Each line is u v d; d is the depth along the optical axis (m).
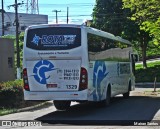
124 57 23.44
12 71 33.66
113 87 20.38
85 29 16.06
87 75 15.88
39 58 16.12
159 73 45.84
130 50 25.41
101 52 18.12
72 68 15.86
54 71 15.95
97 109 18.17
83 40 15.92
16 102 19.47
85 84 15.77
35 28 16.31
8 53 33.09
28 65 16.27
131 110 17.53
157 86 38.25
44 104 21.00
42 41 16.16
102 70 18.19
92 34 16.89
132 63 25.83
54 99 15.92
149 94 27.53
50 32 16.14
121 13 47.56
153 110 17.44
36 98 16.09
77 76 15.82
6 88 19.61
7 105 19.09
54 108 19.25
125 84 23.48
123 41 23.33
